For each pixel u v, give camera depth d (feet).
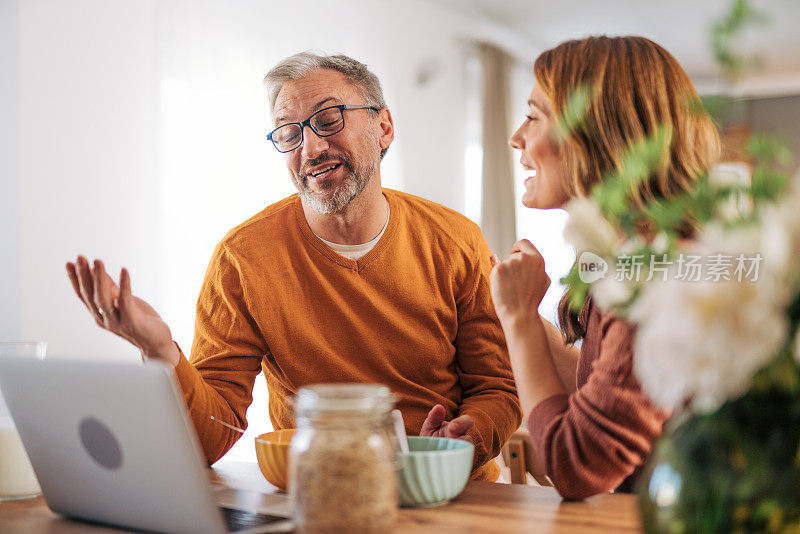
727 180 2.11
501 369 5.71
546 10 15.76
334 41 12.63
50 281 8.95
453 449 3.70
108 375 2.77
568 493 3.40
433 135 15.07
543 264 3.74
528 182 4.22
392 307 5.67
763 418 2.07
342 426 2.54
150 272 9.87
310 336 5.54
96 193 9.36
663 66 3.59
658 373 2.04
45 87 8.89
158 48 9.98
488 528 2.97
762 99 22.36
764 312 1.88
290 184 11.63
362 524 2.49
